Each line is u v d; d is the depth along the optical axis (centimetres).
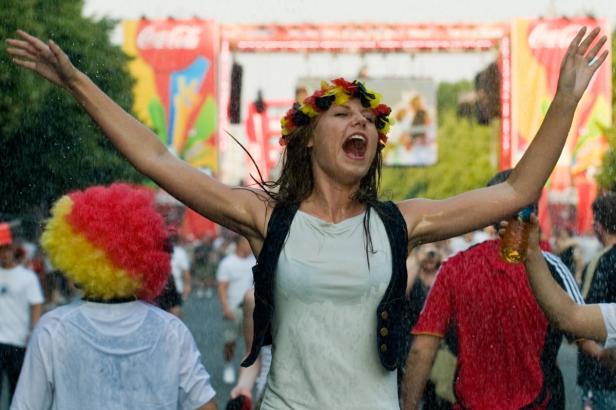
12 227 1980
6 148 5406
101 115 765
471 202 770
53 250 865
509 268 1038
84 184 5703
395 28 8356
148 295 887
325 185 768
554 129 768
